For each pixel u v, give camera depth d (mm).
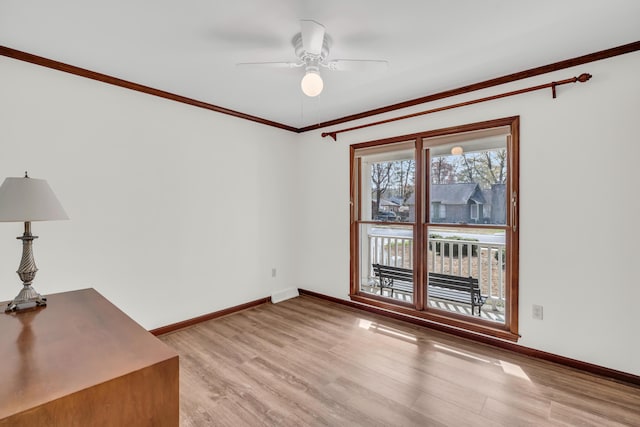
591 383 2148
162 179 2982
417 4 1685
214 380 2201
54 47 2137
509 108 2623
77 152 2471
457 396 2016
